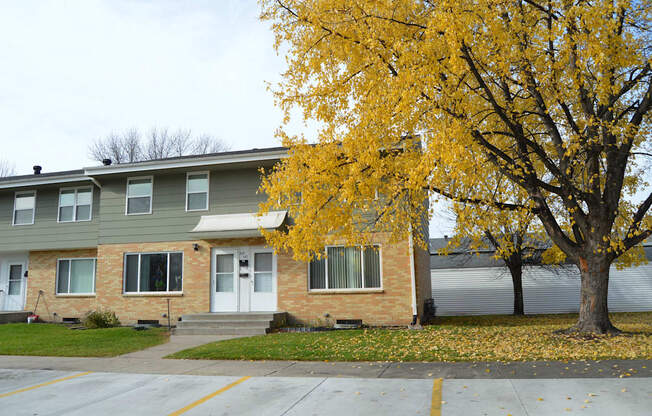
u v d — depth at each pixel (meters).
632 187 13.16
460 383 7.29
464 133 8.71
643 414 5.52
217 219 17.45
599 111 11.27
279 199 10.34
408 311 15.57
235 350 11.29
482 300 28.16
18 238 20.81
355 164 9.52
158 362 10.45
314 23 9.48
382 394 6.87
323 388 7.38
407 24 9.28
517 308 24.50
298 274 16.56
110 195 18.98
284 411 6.25
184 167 17.83
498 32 8.88
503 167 10.78
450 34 7.98
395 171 10.09
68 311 19.84
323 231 10.27
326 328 15.39
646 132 9.89
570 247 11.88
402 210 11.29
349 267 16.28
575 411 5.73
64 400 7.27
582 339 10.84
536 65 9.73
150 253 18.23
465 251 27.94
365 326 15.70
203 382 8.17
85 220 20.19
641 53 10.10
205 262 17.48
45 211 20.78
